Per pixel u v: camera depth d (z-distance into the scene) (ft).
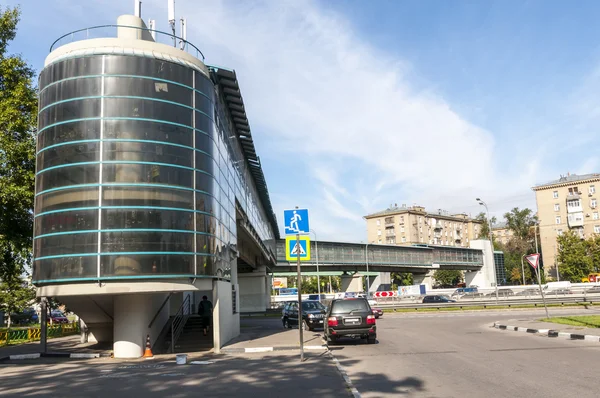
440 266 289.94
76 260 50.60
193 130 57.88
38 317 216.33
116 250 50.83
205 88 60.95
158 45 57.11
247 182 111.45
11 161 75.25
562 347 46.62
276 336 72.84
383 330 79.61
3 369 46.83
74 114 53.36
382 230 426.51
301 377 34.99
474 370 34.60
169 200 54.08
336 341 61.16
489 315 113.50
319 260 234.99
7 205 77.25
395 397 26.45
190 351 59.41
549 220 337.52
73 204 51.67
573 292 169.89
